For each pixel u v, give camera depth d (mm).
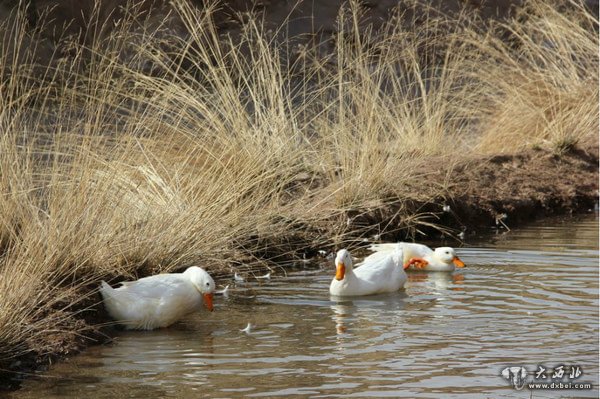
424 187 16656
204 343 9633
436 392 8047
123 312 10172
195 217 12656
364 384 8258
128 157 13500
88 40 20062
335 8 23578
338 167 15891
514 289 11836
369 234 15156
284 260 13766
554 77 21812
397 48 22266
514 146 20578
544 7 23781
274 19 22781
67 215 10961
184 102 15320
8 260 10234
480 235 15844
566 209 18172
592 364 8773
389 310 10945
